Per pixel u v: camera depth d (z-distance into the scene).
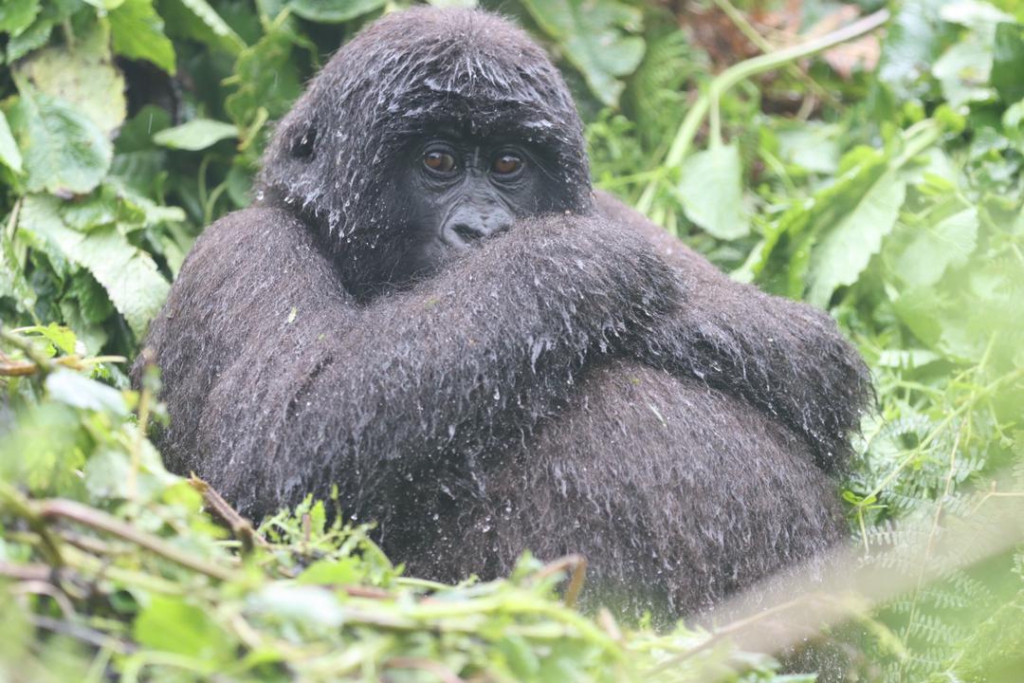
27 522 4.68
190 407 8.48
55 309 10.52
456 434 7.79
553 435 8.02
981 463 9.52
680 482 7.97
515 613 4.91
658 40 14.39
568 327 7.98
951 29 13.58
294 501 7.64
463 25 9.16
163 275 11.41
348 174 8.96
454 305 7.91
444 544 7.89
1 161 10.69
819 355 8.95
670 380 8.40
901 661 8.36
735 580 7.97
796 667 8.12
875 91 13.55
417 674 4.60
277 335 8.18
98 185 10.95
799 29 15.50
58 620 4.70
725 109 14.26
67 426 5.38
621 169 13.69
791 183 13.52
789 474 8.38
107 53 11.59
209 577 4.70
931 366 11.13
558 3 13.85
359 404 7.66
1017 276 10.82
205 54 12.84
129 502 5.14
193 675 4.53
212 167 12.47
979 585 8.70
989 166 12.15
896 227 11.87
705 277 9.70
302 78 12.73
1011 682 8.23
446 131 8.92
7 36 11.43
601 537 7.82
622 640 4.99
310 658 4.52
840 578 8.49
